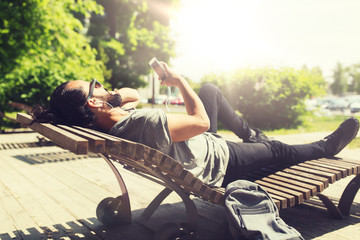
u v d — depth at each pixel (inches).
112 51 663.8
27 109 201.6
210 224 97.3
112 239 85.9
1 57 359.6
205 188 66.7
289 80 472.7
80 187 136.1
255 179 88.2
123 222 94.8
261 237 60.5
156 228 92.7
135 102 88.2
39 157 206.8
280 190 78.4
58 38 392.2
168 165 61.2
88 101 66.7
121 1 660.7
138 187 137.9
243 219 63.1
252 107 481.7
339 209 105.3
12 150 237.6
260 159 84.0
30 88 318.0
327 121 599.2
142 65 727.7
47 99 307.0
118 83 729.0
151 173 75.3
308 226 94.7
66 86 68.1
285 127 486.0
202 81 521.3
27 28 370.6
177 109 952.3
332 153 103.8
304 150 95.5
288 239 61.2
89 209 109.3
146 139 63.3
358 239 85.4
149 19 779.4
